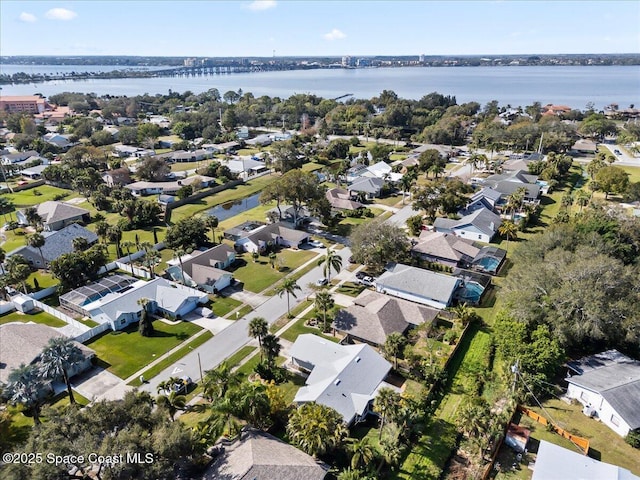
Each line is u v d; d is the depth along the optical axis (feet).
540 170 469.57
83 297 234.17
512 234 314.96
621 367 174.70
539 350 172.04
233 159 553.64
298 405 162.09
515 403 160.35
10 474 102.63
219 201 425.28
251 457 127.34
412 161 524.93
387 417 140.87
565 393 173.47
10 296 246.27
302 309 234.17
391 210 390.42
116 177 460.14
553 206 391.86
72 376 184.24
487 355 192.65
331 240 325.21
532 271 201.26
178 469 130.11
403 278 246.47
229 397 142.10
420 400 164.96
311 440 131.54
